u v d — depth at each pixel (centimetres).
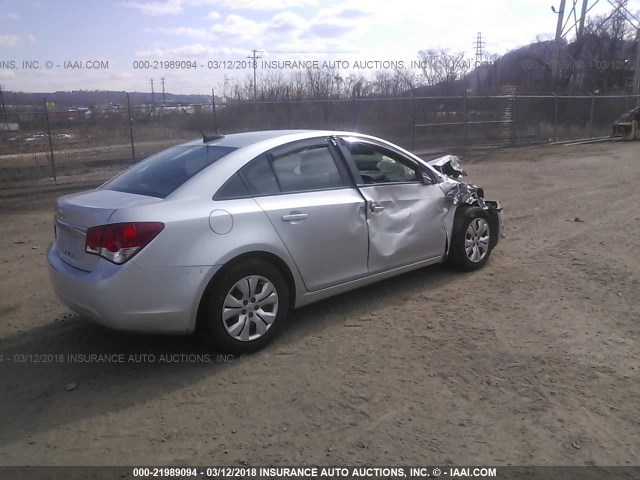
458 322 477
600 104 3011
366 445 315
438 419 338
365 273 499
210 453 313
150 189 427
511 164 1716
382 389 373
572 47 4056
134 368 413
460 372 393
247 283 418
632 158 1783
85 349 447
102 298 377
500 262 645
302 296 460
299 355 425
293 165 465
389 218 513
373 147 525
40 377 404
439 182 574
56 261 428
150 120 1903
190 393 376
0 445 326
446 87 2736
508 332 455
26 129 1792
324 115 2047
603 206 973
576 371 390
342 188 487
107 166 1700
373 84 2452
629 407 346
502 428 328
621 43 4062
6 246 817
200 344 448
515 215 923
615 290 545
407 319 486
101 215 389
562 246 709
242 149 449
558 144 2358
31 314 525
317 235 457
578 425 329
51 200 1283
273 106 1958
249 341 423
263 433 330
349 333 461
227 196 420
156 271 382
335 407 354
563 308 503
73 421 348
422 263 554
